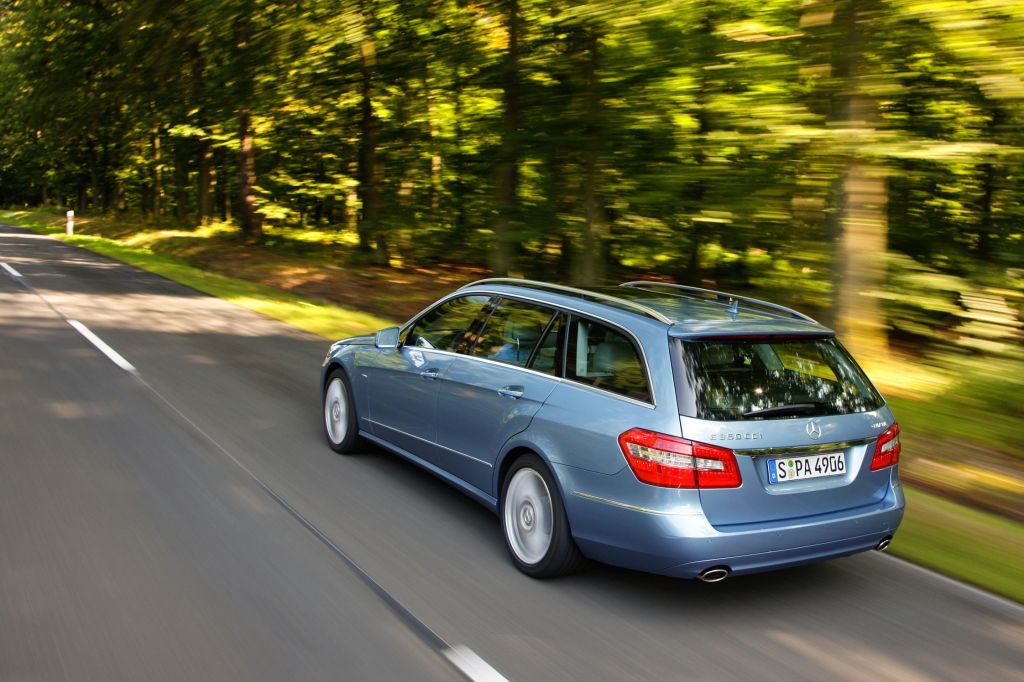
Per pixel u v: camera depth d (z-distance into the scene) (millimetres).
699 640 3473
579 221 15375
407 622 3482
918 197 15352
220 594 3646
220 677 2965
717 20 10461
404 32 18969
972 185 15039
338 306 16391
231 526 4480
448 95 20766
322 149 28203
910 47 8688
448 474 4926
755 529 3570
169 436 6281
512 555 4199
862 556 4562
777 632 3586
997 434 7035
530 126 14805
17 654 3072
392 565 4086
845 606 3885
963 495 5766
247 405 7441
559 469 3900
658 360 3719
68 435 6164
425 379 5086
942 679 3242
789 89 9992
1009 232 14797
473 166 21172
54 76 32500
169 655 3104
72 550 4059
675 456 3514
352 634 3344
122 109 33844
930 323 12039
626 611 3721
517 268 20172
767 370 3826
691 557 3494
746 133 9945
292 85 22750
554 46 14141
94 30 30141
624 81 12359
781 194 10508
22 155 57594
